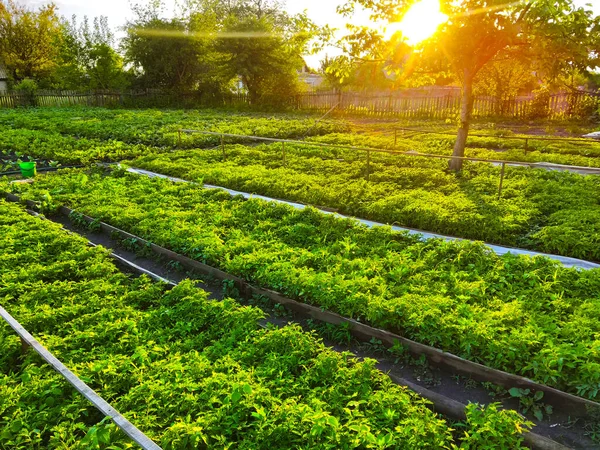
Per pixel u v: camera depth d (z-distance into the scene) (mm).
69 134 22344
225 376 4359
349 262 6949
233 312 5645
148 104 40156
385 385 4422
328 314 5828
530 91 28703
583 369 4367
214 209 9844
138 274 7496
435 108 31672
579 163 13930
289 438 3744
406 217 9133
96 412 4180
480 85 29062
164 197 10758
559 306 5609
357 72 12461
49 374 4531
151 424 3846
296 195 10922
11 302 6160
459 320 5145
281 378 4543
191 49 41344
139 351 4816
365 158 15078
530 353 4699
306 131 22703
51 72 40844
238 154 16312
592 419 4148
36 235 8344
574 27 9578
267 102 39219
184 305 5918
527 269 6629
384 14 11719
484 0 10258
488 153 15578
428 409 4152
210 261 7422
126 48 41406
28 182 12711
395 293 6051
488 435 3826
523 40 10516
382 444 3557
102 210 9742
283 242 8117
